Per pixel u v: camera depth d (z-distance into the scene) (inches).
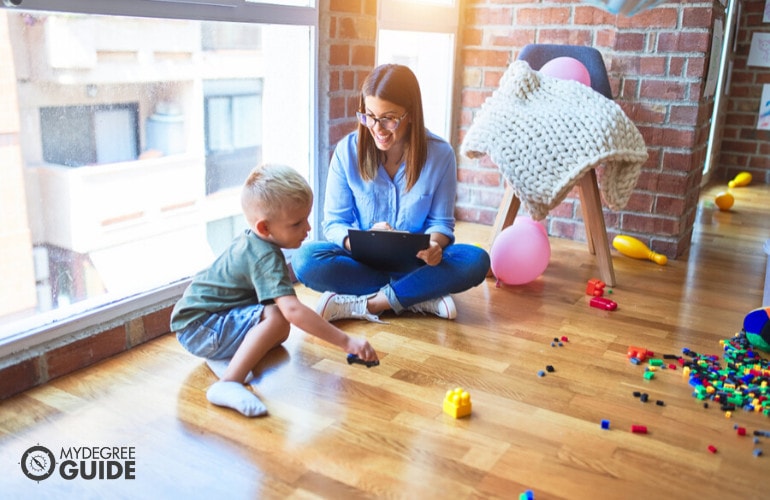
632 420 63.0
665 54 109.0
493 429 60.6
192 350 70.1
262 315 68.9
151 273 83.5
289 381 68.2
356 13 98.4
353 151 85.2
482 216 132.8
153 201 82.4
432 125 131.9
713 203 161.2
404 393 66.6
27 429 58.9
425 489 52.1
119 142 76.4
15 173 66.1
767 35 181.6
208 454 55.9
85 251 74.8
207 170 89.2
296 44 93.5
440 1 122.2
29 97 66.0
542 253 95.0
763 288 100.7
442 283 83.4
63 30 67.5
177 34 79.9
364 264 85.7
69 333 69.2
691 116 109.0
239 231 96.8
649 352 76.5
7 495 50.6
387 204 86.4
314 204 98.8
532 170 91.0
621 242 114.2
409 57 120.4
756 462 57.1
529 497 50.5
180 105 82.9
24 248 68.2
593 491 52.5
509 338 80.4
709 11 104.7
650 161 113.5
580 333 82.4
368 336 79.8
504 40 123.6
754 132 188.7
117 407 62.8
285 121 97.4
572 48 105.9
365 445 57.6
